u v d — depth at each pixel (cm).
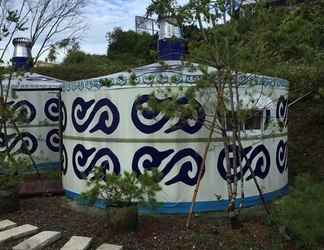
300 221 571
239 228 639
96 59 2483
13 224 668
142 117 719
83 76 1817
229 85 627
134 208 633
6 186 746
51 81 1182
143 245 589
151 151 718
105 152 754
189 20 611
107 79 743
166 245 588
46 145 1126
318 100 1249
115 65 1889
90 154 775
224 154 721
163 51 779
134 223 629
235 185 649
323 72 1105
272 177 806
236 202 731
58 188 883
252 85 702
